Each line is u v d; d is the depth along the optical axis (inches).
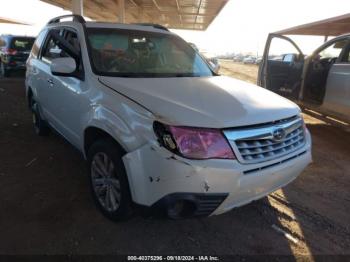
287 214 127.2
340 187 154.1
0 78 529.3
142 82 114.4
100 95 111.0
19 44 533.0
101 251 99.2
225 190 88.9
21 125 230.1
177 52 152.9
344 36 226.5
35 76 178.9
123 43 140.3
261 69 291.6
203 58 163.3
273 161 97.6
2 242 100.7
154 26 164.2
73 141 138.7
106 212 112.8
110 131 101.7
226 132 90.2
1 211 117.5
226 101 103.5
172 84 115.9
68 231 107.6
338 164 184.2
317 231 116.6
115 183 106.0
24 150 179.5
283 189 149.4
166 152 87.2
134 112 96.3
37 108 189.6
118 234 107.4
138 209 95.6
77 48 136.0
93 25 142.8
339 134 252.8
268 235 112.5
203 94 107.4
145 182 91.3
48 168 156.5
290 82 271.4
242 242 107.8
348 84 210.4
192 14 824.3
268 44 284.4
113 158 102.2
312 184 156.3
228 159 89.0
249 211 127.6
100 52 129.9
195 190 86.6
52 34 170.2
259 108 102.7
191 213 90.6
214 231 113.0
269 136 97.9
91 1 684.1
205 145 87.5
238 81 140.6
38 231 106.9
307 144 115.5
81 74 125.9
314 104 247.3
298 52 269.7
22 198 127.3
